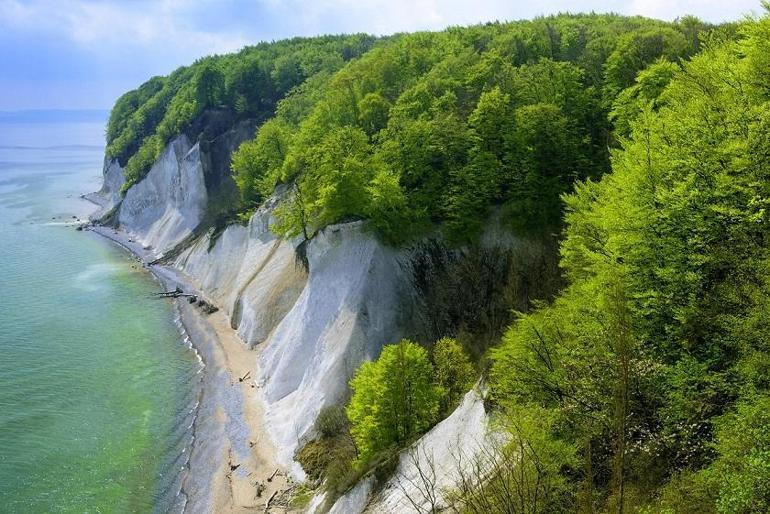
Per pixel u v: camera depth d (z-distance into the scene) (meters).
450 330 40.28
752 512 11.76
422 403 29.28
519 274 39.69
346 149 46.47
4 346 53.19
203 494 33.75
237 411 42.19
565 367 18.48
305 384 41.03
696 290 17.70
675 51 47.81
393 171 45.56
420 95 52.69
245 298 57.06
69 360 50.84
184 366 50.56
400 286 42.28
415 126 45.78
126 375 48.44
